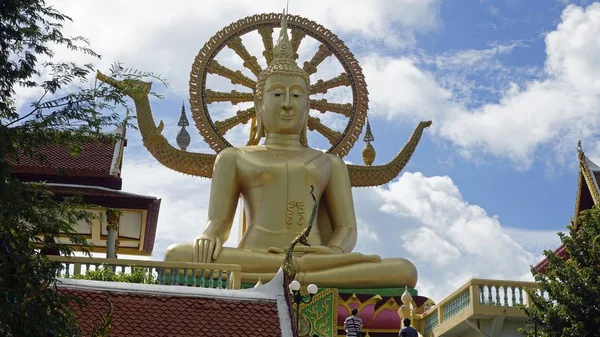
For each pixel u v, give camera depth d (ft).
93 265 111.04
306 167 136.87
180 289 94.94
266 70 142.10
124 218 137.08
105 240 142.92
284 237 133.49
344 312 125.70
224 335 91.61
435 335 124.26
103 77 117.50
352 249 135.54
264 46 147.02
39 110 81.71
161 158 140.97
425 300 129.08
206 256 127.75
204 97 144.56
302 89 140.56
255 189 136.15
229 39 146.41
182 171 142.00
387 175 145.48
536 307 113.29
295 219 134.41
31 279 79.25
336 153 145.59
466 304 119.24
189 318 92.79
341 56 148.05
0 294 79.15
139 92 85.10
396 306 127.34
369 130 147.74
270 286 96.37
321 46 148.15
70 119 81.71
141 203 129.49
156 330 91.50
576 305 111.45
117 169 133.08
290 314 93.97
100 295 93.81
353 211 138.21
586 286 112.16
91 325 91.20
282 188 135.74
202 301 94.17
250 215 136.05
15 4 81.82
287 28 147.84
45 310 79.97
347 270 127.44
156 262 112.68
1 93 82.64
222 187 136.77
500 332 117.80
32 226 84.17
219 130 143.84
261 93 141.28
